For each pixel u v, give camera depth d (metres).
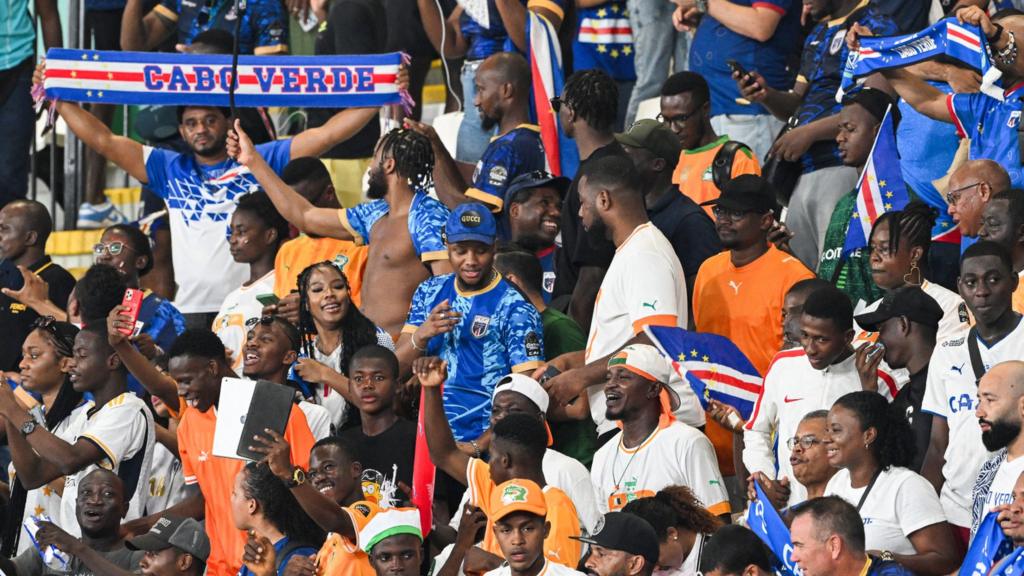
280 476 24.50
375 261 32.53
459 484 28.83
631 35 38.94
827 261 30.58
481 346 29.27
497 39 38.56
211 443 28.23
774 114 34.25
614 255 29.03
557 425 28.92
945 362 24.48
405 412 29.58
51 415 31.83
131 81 36.03
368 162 41.31
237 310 33.50
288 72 36.12
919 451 24.86
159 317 33.59
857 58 30.19
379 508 25.27
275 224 34.03
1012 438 22.38
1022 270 26.06
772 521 22.19
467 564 24.77
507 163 33.84
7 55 41.03
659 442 26.28
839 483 23.80
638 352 26.45
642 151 30.62
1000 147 28.91
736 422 26.45
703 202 31.45
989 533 21.20
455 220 29.45
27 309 35.59
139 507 29.89
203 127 36.09
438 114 45.53
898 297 25.22
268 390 24.64
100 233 42.00
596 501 26.36
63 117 36.19
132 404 29.84
